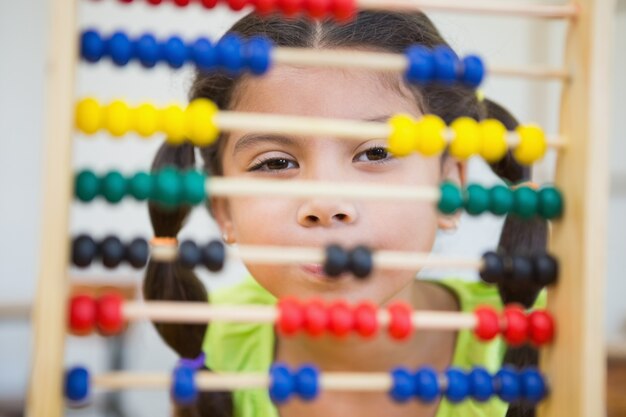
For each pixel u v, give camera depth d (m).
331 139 0.95
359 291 0.97
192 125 0.76
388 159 0.97
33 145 2.67
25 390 2.44
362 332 0.77
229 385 0.77
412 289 1.19
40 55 2.67
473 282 1.27
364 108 0.97
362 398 1.14
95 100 0.75
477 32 2.45
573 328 0.75
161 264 1.12
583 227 0.74
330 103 0.96
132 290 1.95
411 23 1.08
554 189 0.79
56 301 0.66
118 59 0.76
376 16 1.05
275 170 0.99
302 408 1.16
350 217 0.93
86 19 2.54
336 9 0.77
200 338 1.13
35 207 2.69
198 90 1.09
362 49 1.02
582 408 0.73
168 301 1.12
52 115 0.66
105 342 2.38
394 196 0.79
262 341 1.23
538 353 1.05
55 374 0.66
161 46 0.77
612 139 2.58
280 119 0.78
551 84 2.55
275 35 1.05
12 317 2.33
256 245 0.99
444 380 0.81
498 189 0.81
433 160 1.01
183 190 0.76
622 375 2.01
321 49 1.01
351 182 0.95
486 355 1.14
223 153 1.08
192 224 2.59
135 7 2.56
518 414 1.01
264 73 0.78
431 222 0.99
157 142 2.62
